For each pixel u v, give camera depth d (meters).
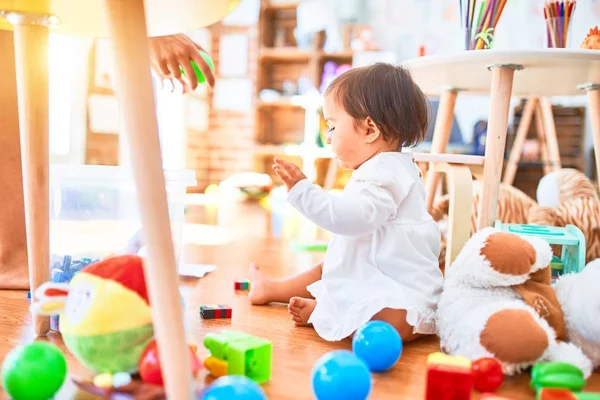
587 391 0.71
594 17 3.23
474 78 1.37
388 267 0.91
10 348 0.77
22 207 1.10
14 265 1.10
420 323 0.88
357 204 0.85
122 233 0.96
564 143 3.21
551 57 1.11
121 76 0.52
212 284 1.26
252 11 4.54
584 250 1.18
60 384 0.60
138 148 0.51
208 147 4.72
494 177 1.21
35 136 0.80
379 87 0.96
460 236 1.21
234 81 4.63
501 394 0.68
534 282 0.85
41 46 0.80
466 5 1.33
